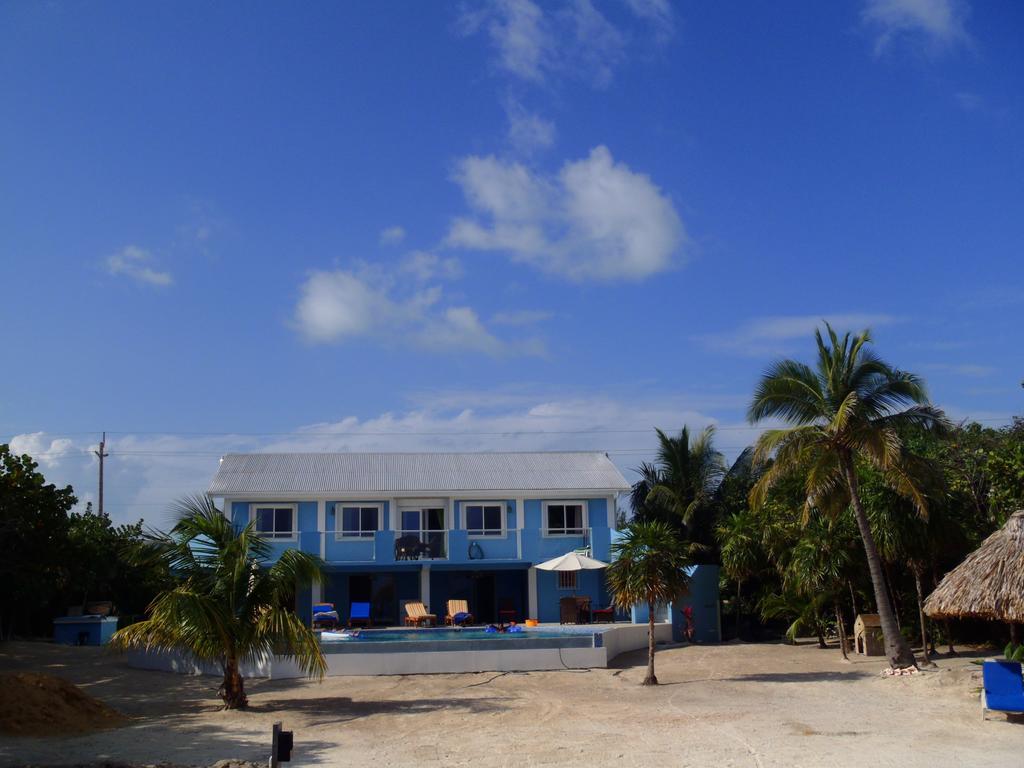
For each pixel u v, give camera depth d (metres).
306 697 20.59
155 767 13.38
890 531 24.39
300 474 39.59
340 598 37.50
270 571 19.11
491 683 22.62
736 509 40.50
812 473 24.09
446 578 38.72
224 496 37.03
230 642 18.80
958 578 18.08
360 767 13.57
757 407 24.73
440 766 13.61
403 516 38.75
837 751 14.26
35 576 31.28
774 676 23.09
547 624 35.66
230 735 16.08
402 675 23.95
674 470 42.25
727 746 14.73
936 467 26.09
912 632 28.03
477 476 40.12
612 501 39.28
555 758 14.06
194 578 19.08
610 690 21.31
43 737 15.66
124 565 40.22
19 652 28.27
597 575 37.91
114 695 20.84
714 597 33.50
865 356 24.06
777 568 30.45
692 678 23.23
